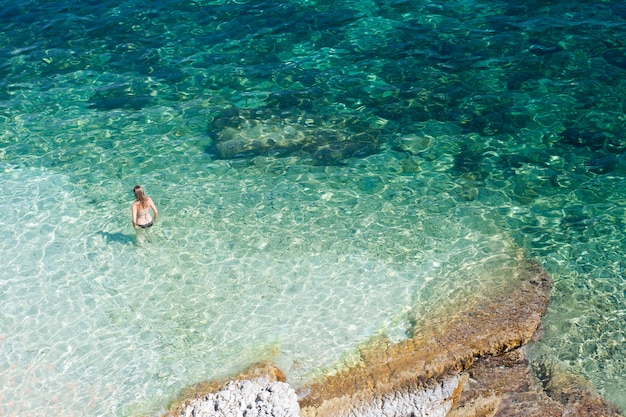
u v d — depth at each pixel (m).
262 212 15.12
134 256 14.08
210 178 16.19
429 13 21.64
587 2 21.33
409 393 11.03
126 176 16.31
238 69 19.81
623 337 11.98
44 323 12.68
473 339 11.79
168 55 20.52
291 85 19.11
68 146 17.36
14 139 17.69
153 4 22.91
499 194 15.43
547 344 11.92
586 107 17.56
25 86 19.61
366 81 19.05
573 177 15.75
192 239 14.46
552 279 13.24
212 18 22.05
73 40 21.30
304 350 11.95
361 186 15.80
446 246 14.11
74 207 15.42
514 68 18.98
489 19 21.03
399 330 12.23
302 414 10.75
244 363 11.77
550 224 14.58
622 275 13.26
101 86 19.48
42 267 13.85
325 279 13.41
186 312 12.83
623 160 16.06
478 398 10.93
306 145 17.03
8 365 11.90
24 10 22.81
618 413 10.59
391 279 13.35
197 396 11.20
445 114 17.78
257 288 13.27
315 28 21.31
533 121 17.34
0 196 15.77
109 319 12.74
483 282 13.16
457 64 19.34
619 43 19.47
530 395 10.95
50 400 11.33
